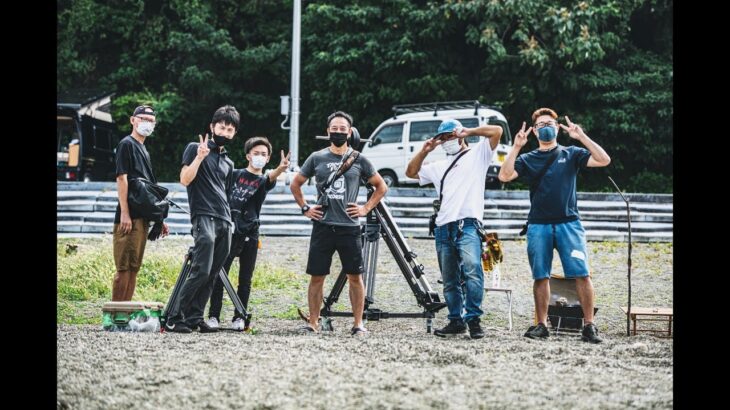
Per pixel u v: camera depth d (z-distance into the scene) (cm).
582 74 2520
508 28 2447
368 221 828
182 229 1494
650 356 672
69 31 2889
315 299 794
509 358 639
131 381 540
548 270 756
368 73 2600
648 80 2534
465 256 745
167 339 701
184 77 2666
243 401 497
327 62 2570
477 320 745
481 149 757
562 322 815
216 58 2728
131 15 2908
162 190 789
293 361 606
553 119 760
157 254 1188
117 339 696
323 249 776
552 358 645
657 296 1083
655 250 1436
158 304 776
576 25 2398
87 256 1180
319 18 2608
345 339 720
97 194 1634
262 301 1029
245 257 818
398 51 2505
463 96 2592
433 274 1223
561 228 749
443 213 760
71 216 1564
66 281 1078
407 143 2052
